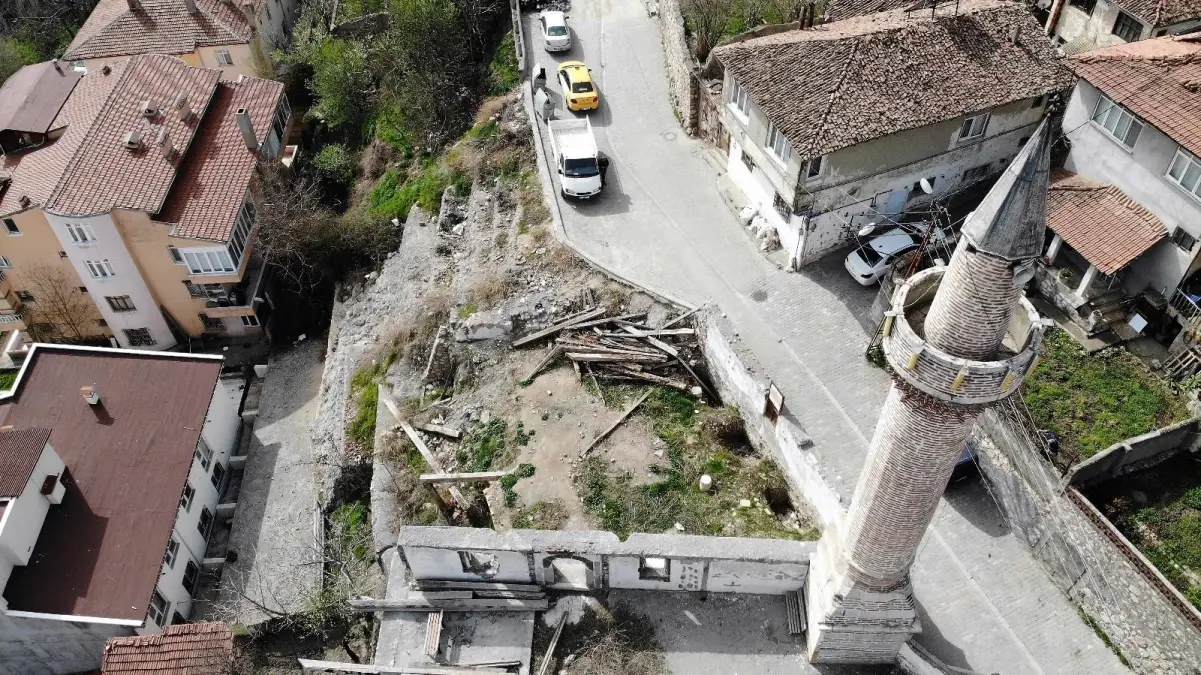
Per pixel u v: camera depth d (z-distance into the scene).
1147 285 31.94
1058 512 25.83
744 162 38.00
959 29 34.47
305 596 32.75
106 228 40.16
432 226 43.47
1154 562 26.00
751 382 30.69
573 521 29.70
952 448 19.53
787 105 33.06
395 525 31.77
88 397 36.09
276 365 44.34
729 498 30.12
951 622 25.80
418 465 33.38
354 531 34.38
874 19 37.72
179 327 45.84
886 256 34.03
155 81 47.28
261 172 46.28
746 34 43.47
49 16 68.56
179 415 36.66
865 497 21.78
